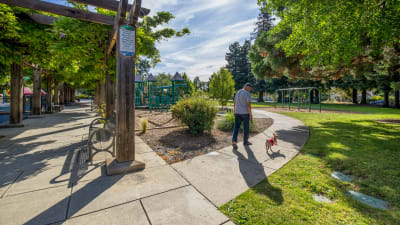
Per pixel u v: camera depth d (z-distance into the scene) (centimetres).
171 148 459
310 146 463
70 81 1357
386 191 243
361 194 238
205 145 488
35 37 491
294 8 593
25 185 257
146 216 192
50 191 241
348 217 192
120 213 196
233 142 463
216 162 358
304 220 187
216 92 1961
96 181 272
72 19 454
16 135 590
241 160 369
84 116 1176
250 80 4528
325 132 643
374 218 189
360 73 979
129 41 323
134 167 313
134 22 325
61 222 180
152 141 527
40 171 307
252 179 282
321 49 524
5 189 245
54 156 385
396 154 389
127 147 323
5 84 1708
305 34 544
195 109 606
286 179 282
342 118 1077
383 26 431
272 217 191
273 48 977
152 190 247
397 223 180
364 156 377
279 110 1775
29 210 199
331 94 5519
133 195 234
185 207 209
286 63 996
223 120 739
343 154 391
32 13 464
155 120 947
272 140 422
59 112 1463
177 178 285
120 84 316
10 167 323
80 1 345
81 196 230
